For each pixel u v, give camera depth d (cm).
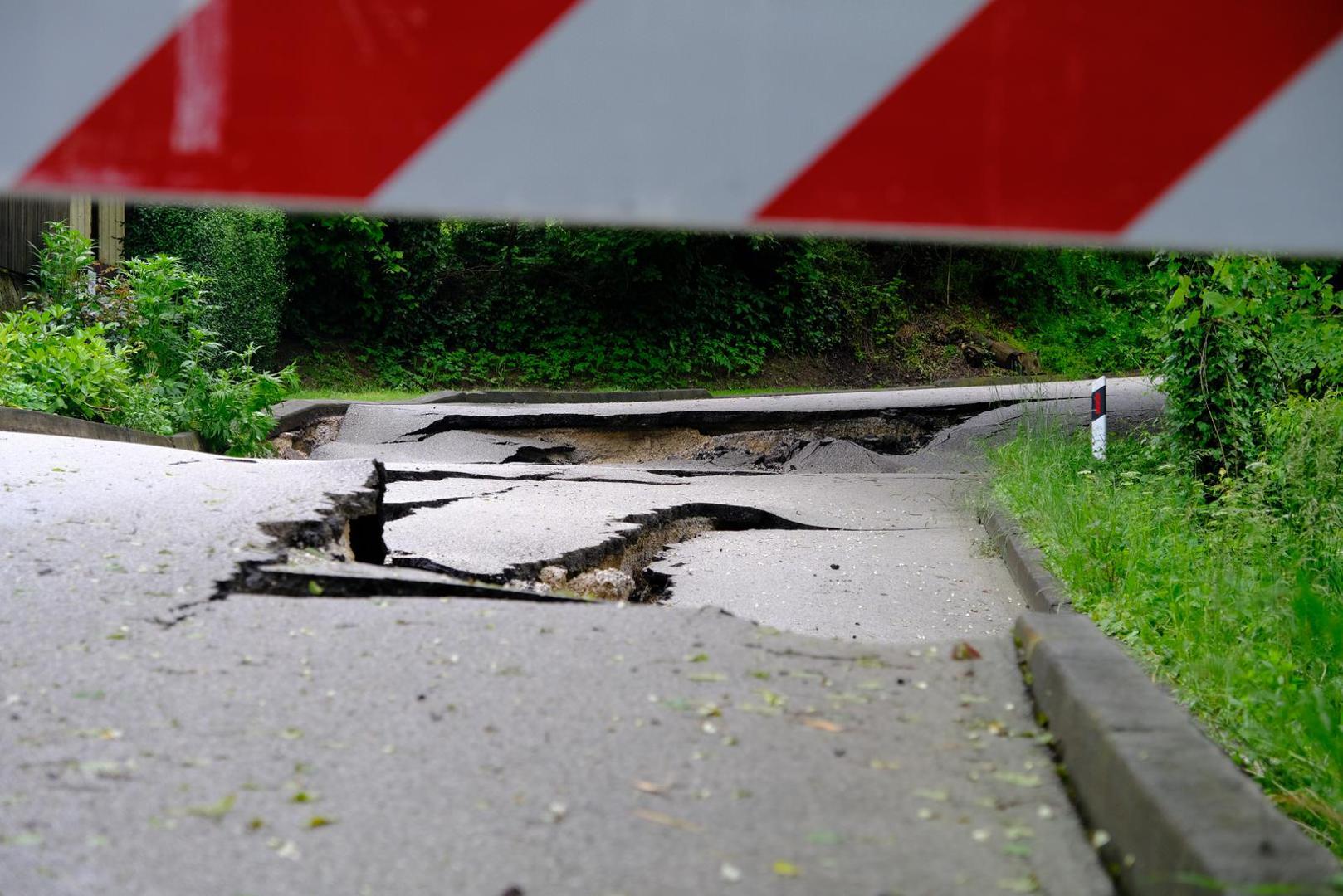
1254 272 803
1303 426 689
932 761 319
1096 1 132
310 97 134
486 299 3023
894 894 243
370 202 133
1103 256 3988
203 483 640
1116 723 287
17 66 133
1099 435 1042
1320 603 500
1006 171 133
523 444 1605
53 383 1095
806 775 305
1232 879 204
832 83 133
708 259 3253
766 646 413
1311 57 131
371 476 673
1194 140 132
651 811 281
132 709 343
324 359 2728
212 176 134
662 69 133
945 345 3566
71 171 133
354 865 253
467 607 450
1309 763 387
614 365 3042
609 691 364
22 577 463
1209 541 647
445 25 133
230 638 410
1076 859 263
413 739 325
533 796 289
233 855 256
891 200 132
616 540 793
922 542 899
